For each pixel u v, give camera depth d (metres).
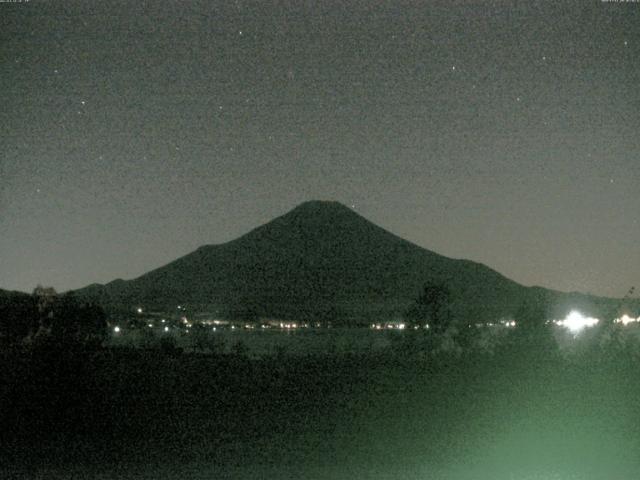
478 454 14.62
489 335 21.97
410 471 13.30
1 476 13.12
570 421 16.31
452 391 18.16
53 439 16.25
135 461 14.38
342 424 17.48
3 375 17.55
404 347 24.16
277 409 19.69
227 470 13.52
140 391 19.95
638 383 17.42
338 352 26.48
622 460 14.05
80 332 19.33
